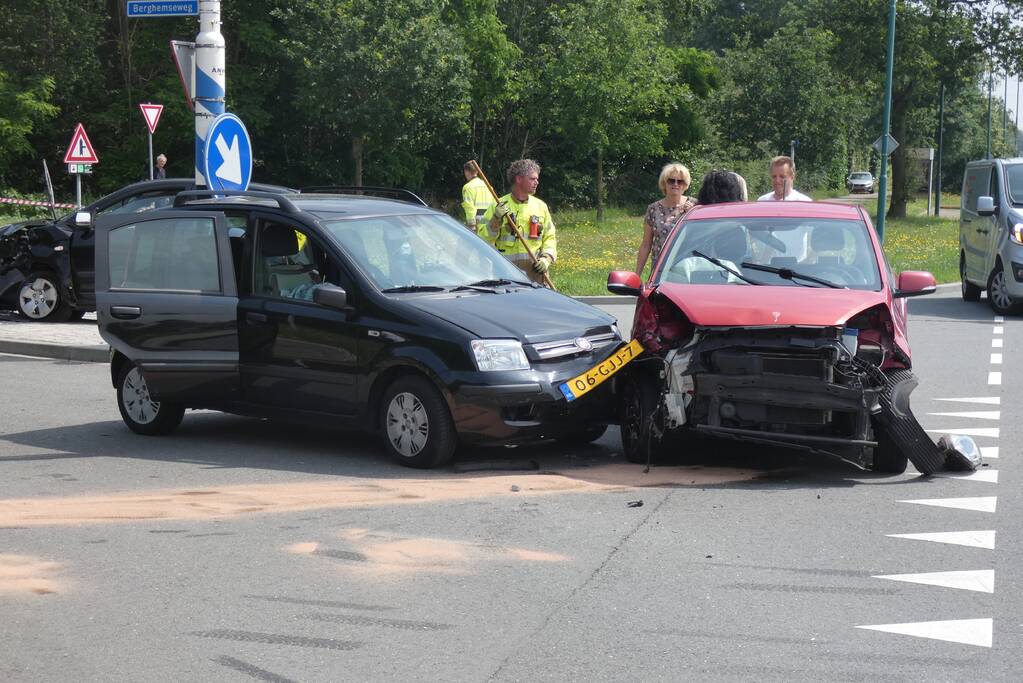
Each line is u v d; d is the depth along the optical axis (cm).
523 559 673
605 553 684
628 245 4019
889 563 662
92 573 657
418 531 733
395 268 979
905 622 566
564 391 902
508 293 987
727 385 851
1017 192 2155
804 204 1036
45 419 1172
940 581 630
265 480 888
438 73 4981
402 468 924
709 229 1008
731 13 10144
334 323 955
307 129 5706
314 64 4944
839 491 837
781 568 654
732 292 899
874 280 938
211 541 717
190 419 1178
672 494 827
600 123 5628
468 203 1577
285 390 990
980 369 1454
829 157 7394
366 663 519
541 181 6656
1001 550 689
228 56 5444
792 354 848
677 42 8188
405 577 642
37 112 4644
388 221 1029
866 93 6184
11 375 1466
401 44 4878
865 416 842
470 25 5797
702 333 870
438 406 905
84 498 837
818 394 836
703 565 659
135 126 5203
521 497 818
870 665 511
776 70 7212
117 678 506
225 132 1404
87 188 5191
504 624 567
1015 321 2000
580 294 2364
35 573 658
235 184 1416
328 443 1036
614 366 912
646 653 527
